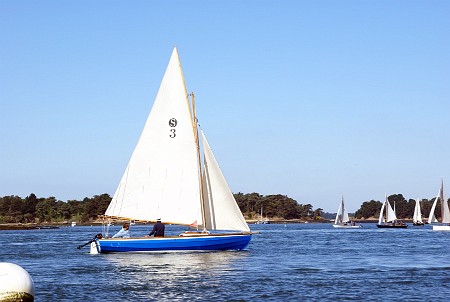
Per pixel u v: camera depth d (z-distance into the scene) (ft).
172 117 216.74
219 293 127.65
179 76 217.15
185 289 132.77
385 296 124.16
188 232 216.74
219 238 214.48
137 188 216.13
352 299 120.88
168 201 215.72
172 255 206.28
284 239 396.98
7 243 347.36
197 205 214.90
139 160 216.33
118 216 216.54
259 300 119.96
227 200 215.10
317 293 127.85
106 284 139.95
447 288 134.72
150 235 214.90
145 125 216.13
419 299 120.57
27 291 86.69
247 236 217.77
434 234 504.43
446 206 614.75
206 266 176.24
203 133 215.51
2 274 85.71
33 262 193.77
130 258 198.70
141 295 125.39
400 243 331.57
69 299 120.78
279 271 166.09
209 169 215.10
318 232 593.83
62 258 207.31
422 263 194.29
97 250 217.77
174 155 216.33
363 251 254.88
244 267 175.32
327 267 178.91
